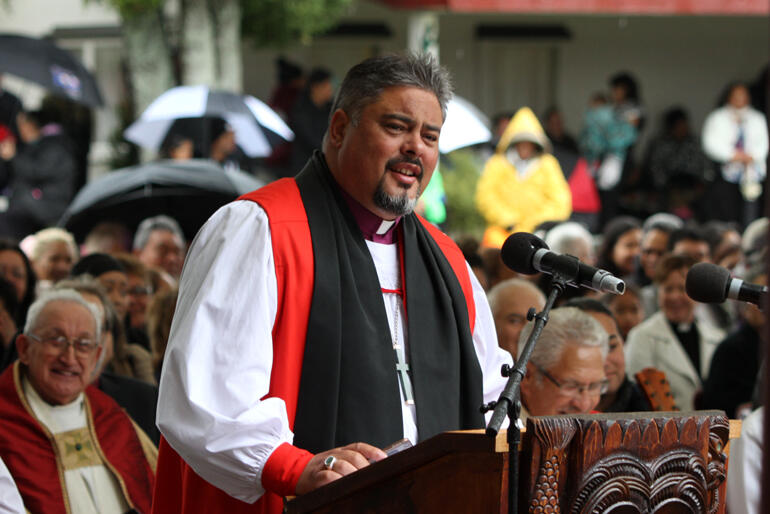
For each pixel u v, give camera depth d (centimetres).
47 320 675
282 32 2078
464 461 377
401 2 2141
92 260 959
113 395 759
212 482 470
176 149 1560
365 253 536
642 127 2522
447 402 532
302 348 507
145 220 1408
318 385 502
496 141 2298
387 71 524
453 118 1536
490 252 1160
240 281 498
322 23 2106
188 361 473
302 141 1955
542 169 1861
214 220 523
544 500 366
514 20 2884
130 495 689
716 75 2884
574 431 372
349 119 532
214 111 1509
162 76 1920
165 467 530
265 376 486
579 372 633
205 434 459
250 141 1659
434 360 536
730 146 2403
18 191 1916
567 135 2503
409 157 524
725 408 972
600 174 2411
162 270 1156
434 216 1733
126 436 710
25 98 2464
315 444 497
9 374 686
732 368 973
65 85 1698
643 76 2888
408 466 390
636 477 380
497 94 2905
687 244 1325
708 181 2431
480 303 588
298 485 448
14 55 1672
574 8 2242
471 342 554
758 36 2878
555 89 2898
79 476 677
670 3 2295
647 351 1038
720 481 405
